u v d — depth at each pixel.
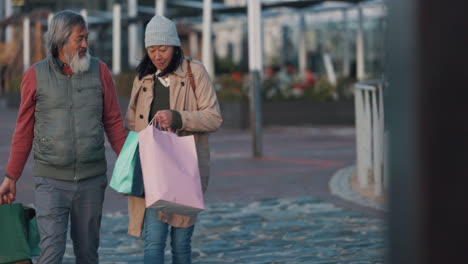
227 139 22.59
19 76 40.06
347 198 10.76
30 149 4.75
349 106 29.16
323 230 8.46
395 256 1.49
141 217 4.93
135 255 7.34
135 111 5.07
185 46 41.03
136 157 4.57
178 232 4.97
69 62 4.61
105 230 8.59
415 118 1.43
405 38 1.45
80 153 4.65
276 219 9.23
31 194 10.36
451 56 1.41
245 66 42.59
